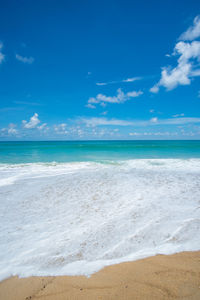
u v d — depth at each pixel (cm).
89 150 3081
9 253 335
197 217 465
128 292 237
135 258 312
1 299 231
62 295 237
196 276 262
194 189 729
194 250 330
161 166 1379
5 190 749
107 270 283
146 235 385
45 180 916
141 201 591
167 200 599
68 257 320
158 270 279
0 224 455
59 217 492
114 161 1712
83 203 593
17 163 1584
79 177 975
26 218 489
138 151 2909
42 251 340
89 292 240
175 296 228
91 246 352
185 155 2316
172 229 407
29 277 274
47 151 2855
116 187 769
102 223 447
